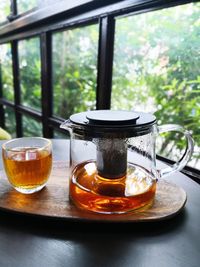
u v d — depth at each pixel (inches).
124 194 9.2
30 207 9.4
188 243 8.0
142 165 10.9
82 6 22.0
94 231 8.5
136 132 8.6
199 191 11.2
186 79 19.0
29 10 32.0
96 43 25.5
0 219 9.1
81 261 7.3
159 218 8.8
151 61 21.6
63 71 31.5
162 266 7.2
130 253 7.6
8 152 9.9
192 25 17.7
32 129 40.2
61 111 32.7
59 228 8.7
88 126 8.4
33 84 37.6
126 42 22.1
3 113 51.1
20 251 7.7
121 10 19.0
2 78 48.8
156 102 21.8
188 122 19.3
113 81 22.9
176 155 20.2
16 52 39.8
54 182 11.4
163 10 19.0
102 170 9.4
